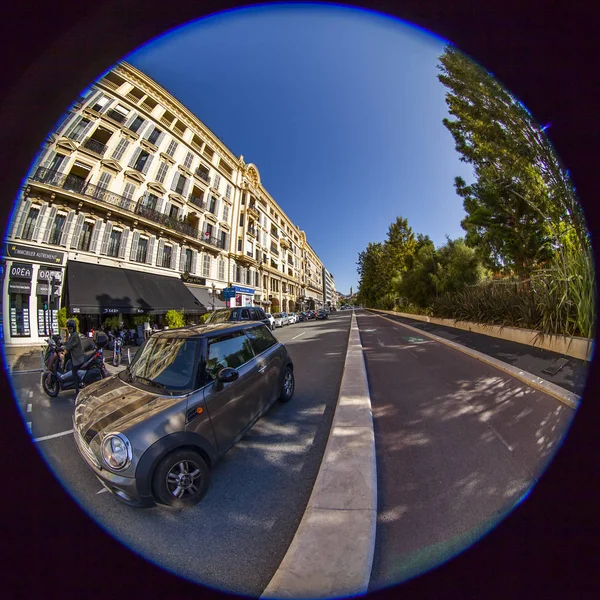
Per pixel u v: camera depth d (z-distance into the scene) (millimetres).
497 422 3473
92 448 2264
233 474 2697
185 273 20719
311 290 76438
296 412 4191
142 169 18484
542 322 6910
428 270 19016
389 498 2230
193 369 2781
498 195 10320
